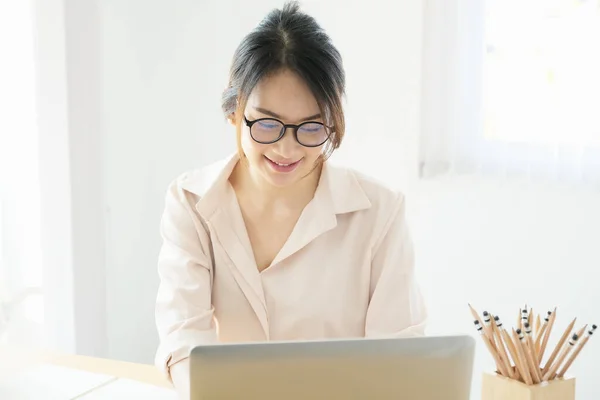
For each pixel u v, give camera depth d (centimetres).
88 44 251
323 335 153
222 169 154
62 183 249
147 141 298
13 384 150
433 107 251
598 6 221
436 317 262
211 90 298
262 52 128
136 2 286
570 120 229
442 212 257
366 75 268
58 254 251
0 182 233
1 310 222
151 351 313
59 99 246
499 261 248
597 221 229
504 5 239
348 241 154
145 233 303
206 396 97
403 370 100
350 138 274
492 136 246
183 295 149
